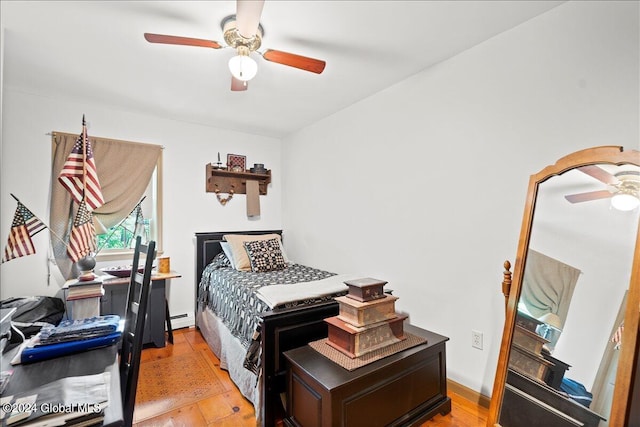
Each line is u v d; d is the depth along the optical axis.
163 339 2.92
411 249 2.41
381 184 2.69
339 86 2.60
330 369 1.52
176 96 2.79
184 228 3.48
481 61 1.97
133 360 1.30
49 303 2.49
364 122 2.87
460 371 2.06
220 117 3.37
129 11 1.67
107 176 3.03
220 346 2.59
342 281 2.41
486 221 1.94
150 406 1.96
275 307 1.85
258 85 2.58
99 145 3.00
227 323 2.48
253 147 4.00
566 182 1.55
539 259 1.60
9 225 2.62
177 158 3.45
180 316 3.43
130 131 3.19
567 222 1.52
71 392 0.84
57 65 2.24
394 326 1.82
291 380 1.66
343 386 1.40
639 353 1.23
